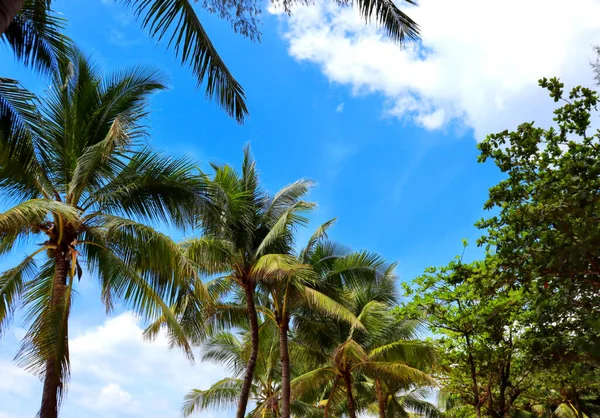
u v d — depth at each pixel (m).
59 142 11.55
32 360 9.52
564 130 8.43
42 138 10.54
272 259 15.36
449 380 18.62
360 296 23.19
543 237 8.03
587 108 8.20
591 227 7.42
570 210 7.59
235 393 25.86
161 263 10.70
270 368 25.94
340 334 20.97
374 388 28.95
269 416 25.70
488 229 9.38
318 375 21.45
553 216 7.86
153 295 11.38
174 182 11.01
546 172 8.47
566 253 7.59
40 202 8.94
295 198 18.30
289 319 19.50
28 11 7.95
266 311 18.81
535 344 9.78
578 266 7.81
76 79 11.59
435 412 30.59
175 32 6.46
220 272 17.52
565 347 9.27
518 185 8.76
